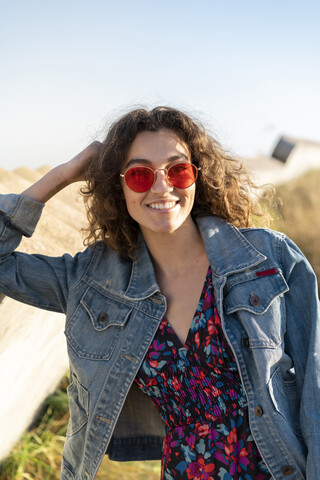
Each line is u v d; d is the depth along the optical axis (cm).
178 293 231
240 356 215
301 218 830
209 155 234
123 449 253
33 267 243
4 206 241
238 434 214
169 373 221
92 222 252
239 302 221
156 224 221
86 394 230
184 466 214
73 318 239
